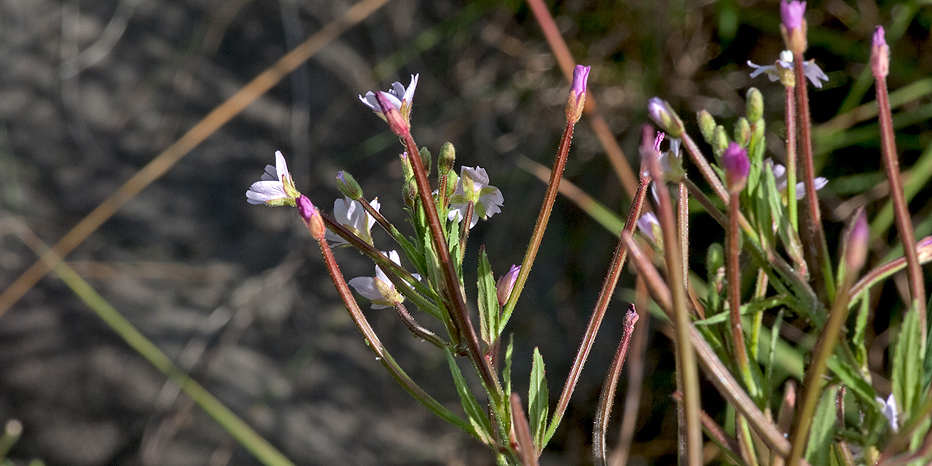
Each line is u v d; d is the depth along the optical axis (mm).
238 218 1139
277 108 1163
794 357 801
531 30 1329
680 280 477
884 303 1071
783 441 494
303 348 1123
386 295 542
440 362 1165
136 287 1089
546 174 995
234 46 1162
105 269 1081
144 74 1129
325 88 1189
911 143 1100
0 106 1087
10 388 1064
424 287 541
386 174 1185
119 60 1124
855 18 1146
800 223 540
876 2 1138
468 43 1300
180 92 1135
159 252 1106
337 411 1122
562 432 1239
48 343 1067
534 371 532
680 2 1208
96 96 1111
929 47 1112
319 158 1174
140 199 1106
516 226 1241
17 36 1102
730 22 1192
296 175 1157
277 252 1144
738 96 1228
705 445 974
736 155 494
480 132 1264
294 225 1154
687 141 518
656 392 1241
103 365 1067
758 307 512
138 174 1072
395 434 1139
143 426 1062
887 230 1095
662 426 1225
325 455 1104
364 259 1149
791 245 512
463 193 543
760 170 516
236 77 1159
